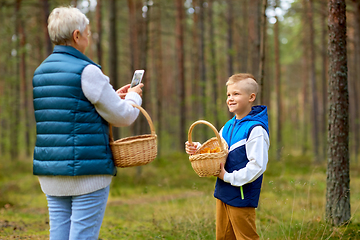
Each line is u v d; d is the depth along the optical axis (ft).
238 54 63.16
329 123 12.55
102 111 6.49
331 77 12.41
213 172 7.40
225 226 7.95
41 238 12.04
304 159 53.93
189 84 84.94
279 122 53.83
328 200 12.50
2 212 18.04
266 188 21.76
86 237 6.48
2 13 43.55
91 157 6.32
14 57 44.11
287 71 105.50
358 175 32.42
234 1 58.65
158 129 57.52
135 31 53.52
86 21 6.98
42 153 6.40
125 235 12.82
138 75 7.80
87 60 6.79
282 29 60.34
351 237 10.76
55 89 6.37
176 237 12.12
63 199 6.76
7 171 38.45
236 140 7.65
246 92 7.79
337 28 12.17
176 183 28.86
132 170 34.40
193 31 56.90
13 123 49.67
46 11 33.55
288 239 10.68
